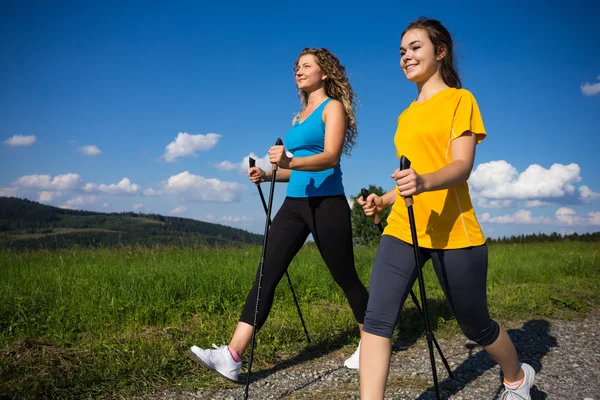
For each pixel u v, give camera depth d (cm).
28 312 436
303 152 350
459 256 238
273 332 418
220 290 543
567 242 2158
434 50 252
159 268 652
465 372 347
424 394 302
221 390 305
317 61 353
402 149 254
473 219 242
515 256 1209
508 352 259
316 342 409
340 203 337
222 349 309
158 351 348
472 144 230
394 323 238
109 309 457
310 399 290
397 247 245
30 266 730
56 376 297
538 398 300
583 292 701
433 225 240
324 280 621
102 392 290
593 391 313
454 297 244
